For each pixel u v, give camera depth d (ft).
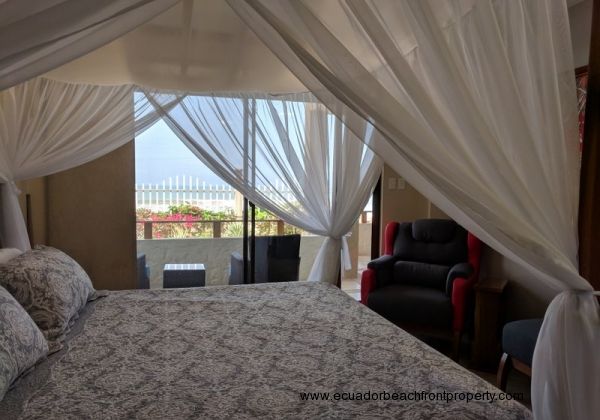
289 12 4.32
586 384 4.78
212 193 14.52
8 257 8.13
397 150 4.66
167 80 10.32
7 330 5.27
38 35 4.02
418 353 6.24
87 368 5.67
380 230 16.06
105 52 8.40
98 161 13.16
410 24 4.36
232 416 4.55
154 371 5.60
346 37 4.88
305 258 15.42
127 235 13.48
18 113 9.72
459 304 11.25
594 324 4.86
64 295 7.18
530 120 4.95
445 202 5.54
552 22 5.14
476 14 4.59
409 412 4.65
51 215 12.98
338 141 12.36
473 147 4.55
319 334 6.98
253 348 6.39
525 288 11.39
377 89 4.35
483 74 4.65
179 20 6.99
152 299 8.92
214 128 11.80
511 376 10.56
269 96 12.03
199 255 14.70
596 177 7.27
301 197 12.47
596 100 7.25
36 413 4.55
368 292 12.75
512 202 4.66
